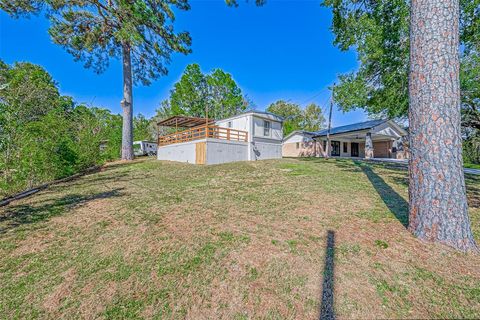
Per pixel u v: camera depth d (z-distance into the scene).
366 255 2.33
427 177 2.55
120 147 16.66
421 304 1.66
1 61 14.24
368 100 9.60
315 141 21.58
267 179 6.86
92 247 2.85
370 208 3.82
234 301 1.82
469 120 13.09
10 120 6.30
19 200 5.16
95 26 11.72
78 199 5.16
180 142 13.91
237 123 14.80
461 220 2.37
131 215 3.96
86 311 1.80
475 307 1.60
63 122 9.44
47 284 2.15
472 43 7.60
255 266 2.27
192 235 3.05
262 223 3.37
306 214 3.65
